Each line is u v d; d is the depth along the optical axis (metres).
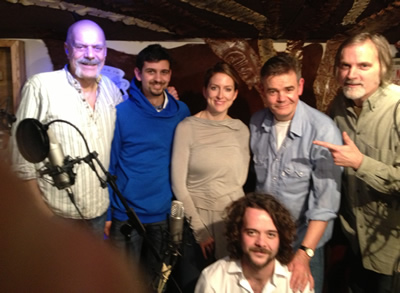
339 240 2.44
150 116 2.10
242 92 2.59
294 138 1.84
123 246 2.17
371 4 2.19
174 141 2.09
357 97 1.82
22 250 0.17
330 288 2.50
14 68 2.31
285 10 2.20
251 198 1.68
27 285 0.17
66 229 0.19
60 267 0.18
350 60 1.80
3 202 0.17
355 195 1.94
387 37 2.43
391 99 1.80
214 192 2.03
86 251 0.19
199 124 2.05
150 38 2.46
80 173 1.92
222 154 2.02
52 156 1.38
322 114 1.85
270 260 1.63
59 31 2.32
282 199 1.88
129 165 2.12
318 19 2.30
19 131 1.28
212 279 1.69
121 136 2.11
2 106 2.31
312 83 2.58
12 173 0.17
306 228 1.90
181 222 1.69
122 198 1.59
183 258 2.16
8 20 2.20
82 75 1.91
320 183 1.78
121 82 2.48
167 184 2.17
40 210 0.18
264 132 1.97
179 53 2.51
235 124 2.07
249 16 2.27
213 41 2.51
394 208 1.86
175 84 2.55
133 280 0.20
